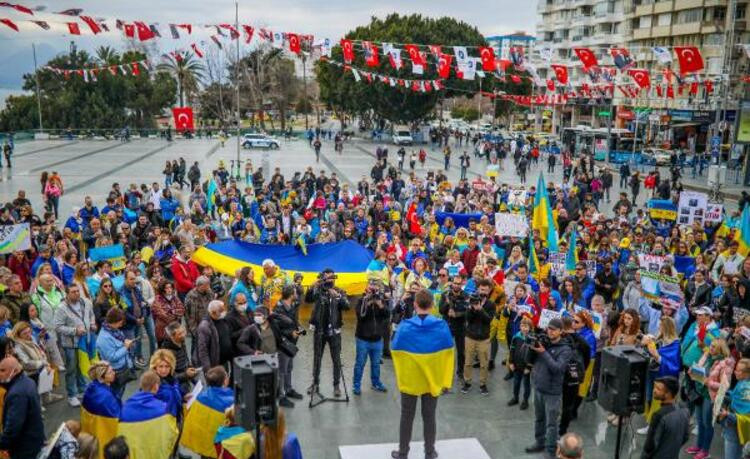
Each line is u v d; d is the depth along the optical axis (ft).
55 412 29.50
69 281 39.01
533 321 31.45
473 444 24.48
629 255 49.47
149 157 150.20
